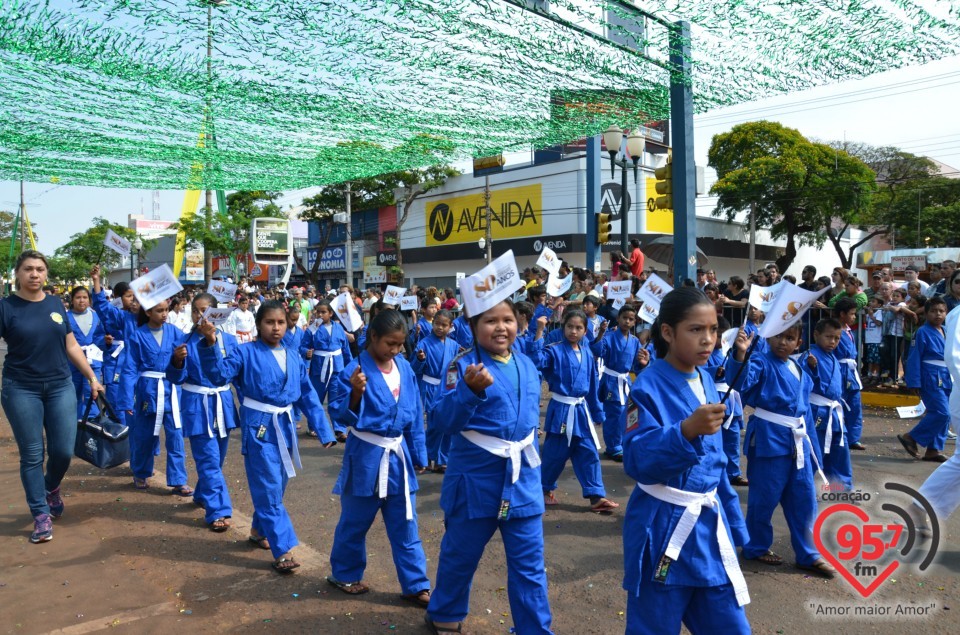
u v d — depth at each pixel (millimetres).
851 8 5242
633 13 5352
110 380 9484
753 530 4910
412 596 4336
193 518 6070
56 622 4098
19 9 4457
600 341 8000
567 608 4281
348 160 9344
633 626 2887
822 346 5984
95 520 5980
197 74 5758
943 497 4992
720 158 30719
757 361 4758
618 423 7996
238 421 6086
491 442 3604
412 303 11984
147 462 6977
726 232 34531
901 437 7766
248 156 9078
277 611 4242
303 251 46031
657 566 2816
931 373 7461
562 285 10070
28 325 5430
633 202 31047
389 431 4293
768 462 4793
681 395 2932
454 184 35938
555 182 31500
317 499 6605
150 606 4301
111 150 8414
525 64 5941
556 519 5992
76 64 5402
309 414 5422
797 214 30234
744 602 2871
